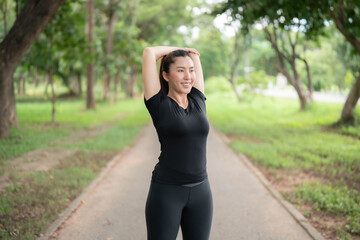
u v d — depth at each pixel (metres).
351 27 9.34
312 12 9.98
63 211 4.43
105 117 16.94
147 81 2.14
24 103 26.62
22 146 8.54
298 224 4.22
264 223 4.26
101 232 3.94
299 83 18.84
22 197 4.78
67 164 6.97
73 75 32.72
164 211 2.08
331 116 15.81
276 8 10.05
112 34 24.34
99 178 6.07
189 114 2.12
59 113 18.48
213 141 10.53
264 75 26.81
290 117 17.28
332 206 4.59
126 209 4.68
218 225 4.21
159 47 2.27
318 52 29.75
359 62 17.83
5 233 3.64
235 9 10.38
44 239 3.63
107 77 30.08
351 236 3.78
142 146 9.62
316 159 7.38
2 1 11.48
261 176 6.36
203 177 2.17
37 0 9.03
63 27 12.34
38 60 12.11
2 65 9.12
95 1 22.02
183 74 2.11
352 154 7.82
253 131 12.24
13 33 9.00
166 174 2.09
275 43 18.38
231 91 41.81
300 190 5.36
